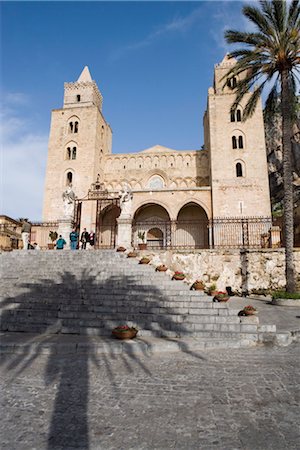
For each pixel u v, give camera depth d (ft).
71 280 42.09
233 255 59.67
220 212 108.68
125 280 41.16
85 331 29.12
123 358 22.77
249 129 118.11
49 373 19.62
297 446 11.21
